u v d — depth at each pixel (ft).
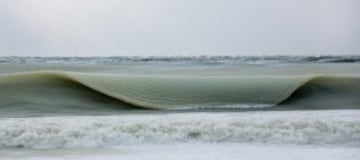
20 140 28.45
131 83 43.14
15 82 44.80
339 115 35.86
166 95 42.88
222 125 30.71
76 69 64.80
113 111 41.11
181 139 29.73
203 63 78.33
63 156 25.36
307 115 35.83
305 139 29.55
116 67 68.69
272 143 29.12
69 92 44.47
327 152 26.00
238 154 25.50
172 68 66.80
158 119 33.01
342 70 61.93
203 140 29.68
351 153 25.84
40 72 45.37
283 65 72.08
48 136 28.86
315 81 48.55
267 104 43.80
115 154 25.85
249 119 32.73
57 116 37.35
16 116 37.96
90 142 28.71
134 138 29.43
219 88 43.47
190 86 43.45
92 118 34.42
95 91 44.21
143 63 77.71
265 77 45.80
